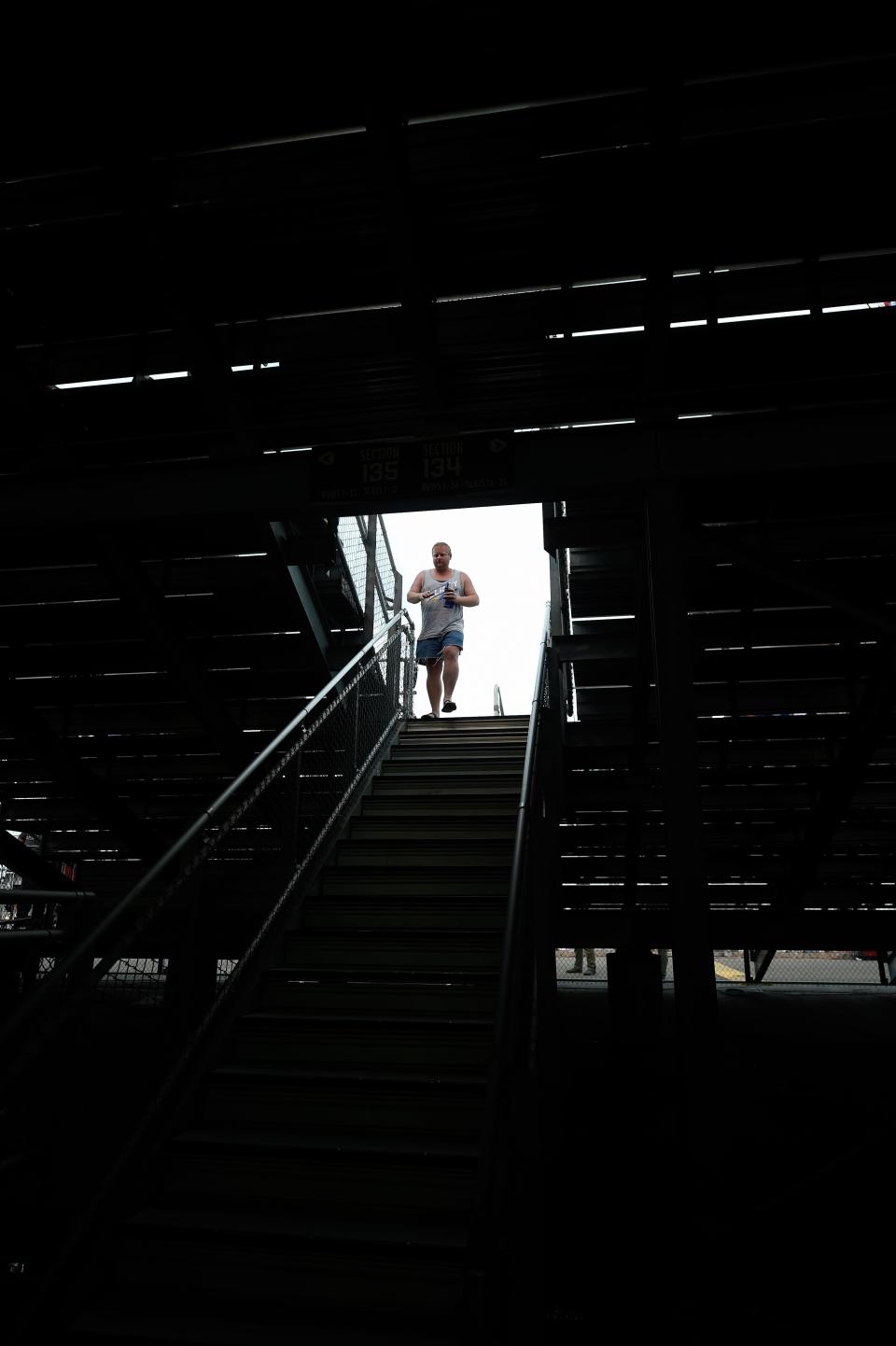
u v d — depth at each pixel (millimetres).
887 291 4043
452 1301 2541
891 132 3428
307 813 5629
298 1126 3281
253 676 6867
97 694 7082
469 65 3246
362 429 4707
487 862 5129
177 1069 3248
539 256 3930
